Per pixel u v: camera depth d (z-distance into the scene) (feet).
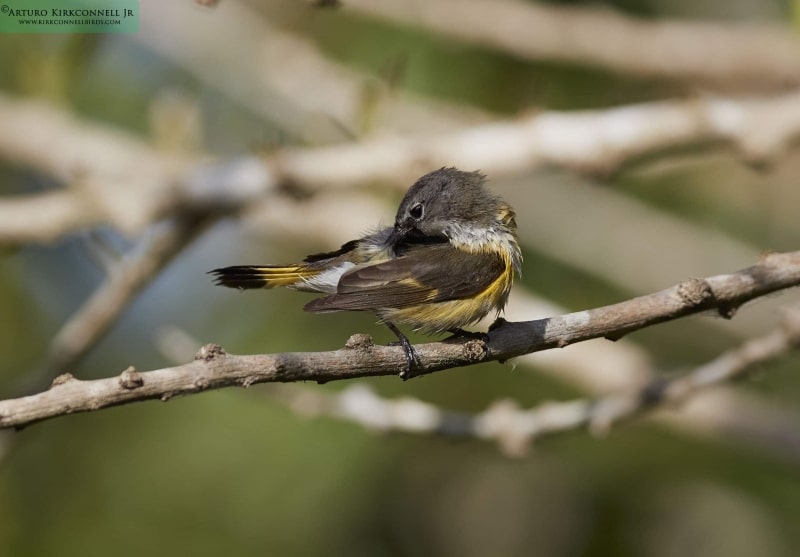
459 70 45.39
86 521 40.47
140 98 49.47
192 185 33.68
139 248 34.06
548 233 48.03
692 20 51.49
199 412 41.91
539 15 43.27
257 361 19.11
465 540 43.96
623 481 43.47
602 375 37.83
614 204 48.70
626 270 47.67
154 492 40.91
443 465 44.55
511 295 37.45
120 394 18.19
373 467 41.73
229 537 40.04
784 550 42.09
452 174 28.99
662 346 47.55
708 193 50.47
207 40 47.52
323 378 19.88
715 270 47.62
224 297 47.47
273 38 47.42
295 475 40.81
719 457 42.88
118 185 34.32
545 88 45.83
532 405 42.91
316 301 24.38
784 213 50.60
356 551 41.73
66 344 33.96
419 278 25.71
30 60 40.78
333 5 22.59
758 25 48.67
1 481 40.75
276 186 34.22
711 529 42.63
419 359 20.80
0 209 34.01
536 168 35.81
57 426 42.09
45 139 41.34
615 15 44.24
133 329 47.52
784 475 42.70
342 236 44.24
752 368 29.30
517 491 45.03
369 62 45.83
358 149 35.01
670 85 47.98
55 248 48.52
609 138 35.12
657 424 37.24
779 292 22.94
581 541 43.96
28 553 39.70
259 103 49.03
